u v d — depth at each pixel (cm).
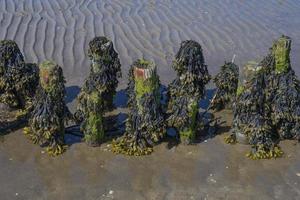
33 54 1159
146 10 1455
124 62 1159
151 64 815
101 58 893
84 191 748
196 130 874
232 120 927
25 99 935
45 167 796
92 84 891
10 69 913
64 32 1277
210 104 989
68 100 997
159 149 848
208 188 767
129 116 839
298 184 783
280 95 873
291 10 1560
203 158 834
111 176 782
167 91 943
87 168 797
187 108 837
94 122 827
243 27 1398
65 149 836
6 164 800
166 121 852
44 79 809
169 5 1506
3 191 742
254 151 844
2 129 885
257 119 849
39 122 818
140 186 764
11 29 1266
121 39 1267
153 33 1314
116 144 844
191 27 1367
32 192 743
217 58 1219
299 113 871
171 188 763
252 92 847
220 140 886
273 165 824
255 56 1245
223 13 1480
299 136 880
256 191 765
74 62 1141
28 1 1455
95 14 1401
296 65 1207
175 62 909
